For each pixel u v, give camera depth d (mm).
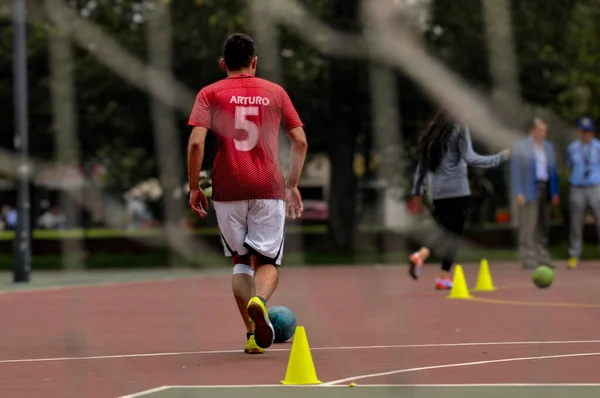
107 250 65062
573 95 37656
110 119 53031
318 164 65125
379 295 27250
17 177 35531
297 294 28469
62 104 51719
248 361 14453
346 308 23594
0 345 17031
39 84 50969
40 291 31031
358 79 45906
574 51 38375
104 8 48562
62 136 53750
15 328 19969
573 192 37531
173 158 56156
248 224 15000
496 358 14328
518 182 36031
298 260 51281
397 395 11078
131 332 19016
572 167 37531
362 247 56031
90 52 48781
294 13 44312
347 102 50781
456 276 25766
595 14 37625
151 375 13109
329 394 11234
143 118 52000
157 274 42375
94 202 76062
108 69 48781
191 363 14289
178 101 48812
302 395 11195
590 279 32062
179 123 51531
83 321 21281
